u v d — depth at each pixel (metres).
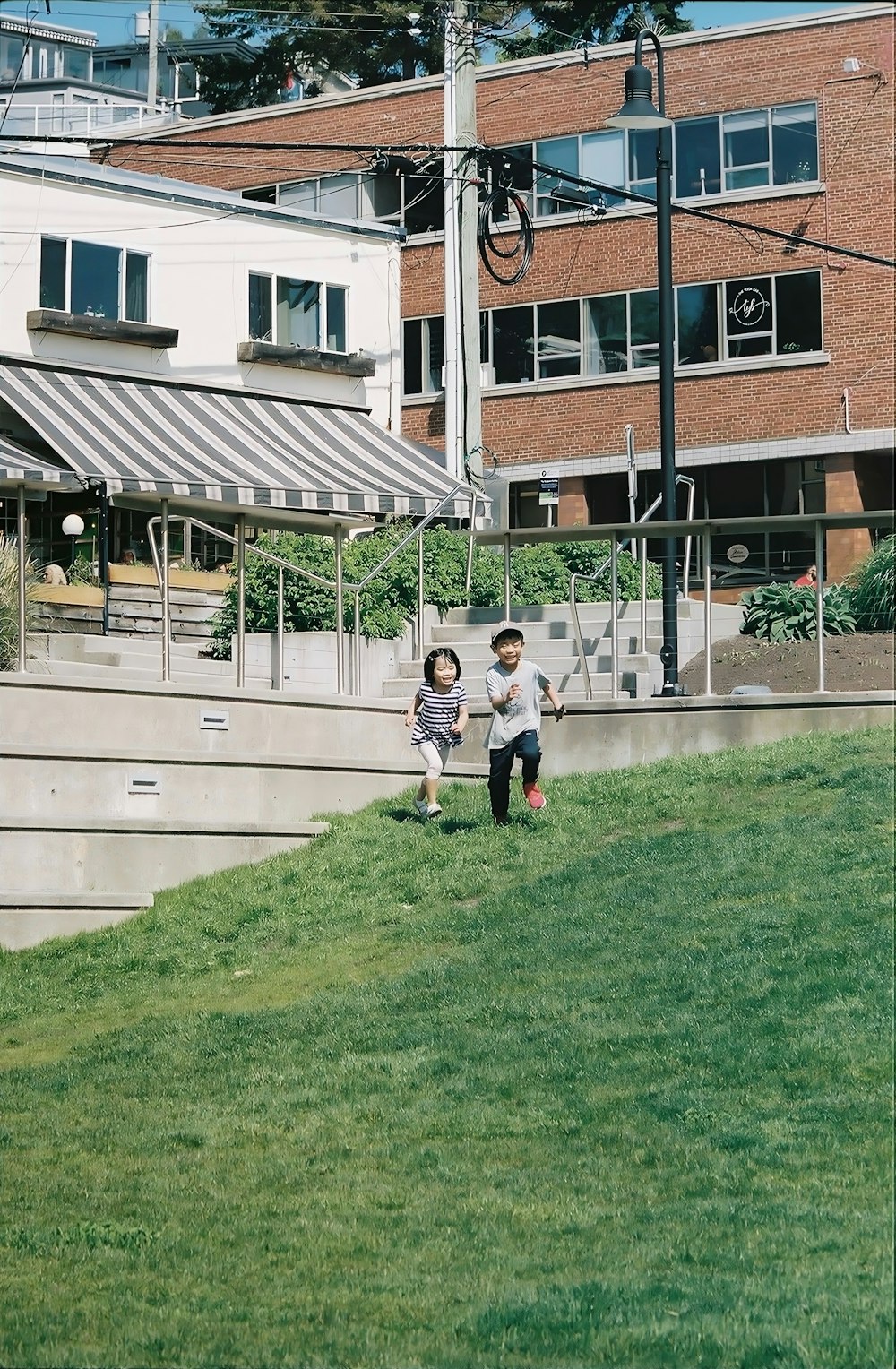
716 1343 6.97
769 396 37.81
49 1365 7.30
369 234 35.12
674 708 16.66
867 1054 9.61
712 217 25.88
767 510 38.38
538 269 40.34
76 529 24.31
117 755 15.39
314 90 59.91
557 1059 10.28
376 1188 8.97
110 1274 8.25
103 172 31.59
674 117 38.81
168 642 16.59
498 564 23.28
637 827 14.59
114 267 31.83
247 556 22.09
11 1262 8.45
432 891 14.07
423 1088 10.23
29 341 30.56
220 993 12.95
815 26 37.44
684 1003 10.77
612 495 40.06
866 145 37.00
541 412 40.16
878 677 18.75
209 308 32.84
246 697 16.94
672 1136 9.09
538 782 16.48
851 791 13.91
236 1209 8.90
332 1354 7.22
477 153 24.31
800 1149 8.73
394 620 21.36
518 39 51.09
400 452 30.83
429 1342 7.27
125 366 31.61
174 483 24.33
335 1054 11.07
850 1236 7.82
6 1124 10.49
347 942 13.51
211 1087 10.77
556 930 12.55
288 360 33.22
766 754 15.42
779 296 37.88
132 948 14.05
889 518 16.39
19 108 54.16
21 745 14.84
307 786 16.53
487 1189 8.80
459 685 15.88
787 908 11.91
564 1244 8.09
